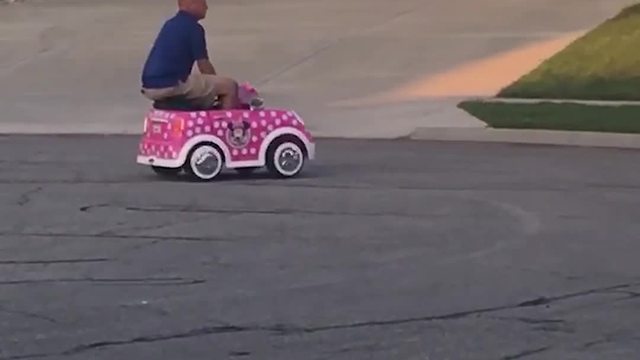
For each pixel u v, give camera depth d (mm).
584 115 27734
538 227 14781
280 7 45688
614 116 27562
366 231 14461
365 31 40031
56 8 48250
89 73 37031
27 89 35281
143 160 19344
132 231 14469
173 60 18578
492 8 42781
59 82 36125
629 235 14250
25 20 45594
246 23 42625
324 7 45094
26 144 25656
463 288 11562
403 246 13562
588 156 22984
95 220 15234
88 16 45906
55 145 25422
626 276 12078
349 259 12867
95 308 10828
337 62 36562
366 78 34531
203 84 18719
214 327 10227
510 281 11844
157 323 10344
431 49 37156
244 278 11977
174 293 11375
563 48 35688
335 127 28172
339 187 18188
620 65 33375
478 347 9688
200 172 18719
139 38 41469
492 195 17438
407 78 34312
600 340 9891
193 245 13617
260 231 14461
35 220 15273
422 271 12281
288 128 19172
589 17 40406
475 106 29641
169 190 17828
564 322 10398
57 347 9656
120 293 11375
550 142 25656
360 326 10258
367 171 20359
